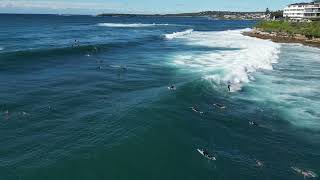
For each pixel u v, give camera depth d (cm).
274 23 12319
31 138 2338
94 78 4141
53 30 12588
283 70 4916
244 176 2016
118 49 6794
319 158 2342
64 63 5069
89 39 9181
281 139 2597
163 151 2162
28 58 5191
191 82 3709
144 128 2395
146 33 12050
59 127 2523
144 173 1942
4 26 14112
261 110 3161
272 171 2114
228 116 2922
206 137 2462
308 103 3425
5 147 2197
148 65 5072
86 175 1873
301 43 8919
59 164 1945
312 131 2778
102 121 2595
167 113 2728
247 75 4412
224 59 5597
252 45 7656
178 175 1958
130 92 3522
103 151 2078
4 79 3956
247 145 2438
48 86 3712
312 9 15850
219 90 3638
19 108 2959
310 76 4581
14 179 1817
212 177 1967
